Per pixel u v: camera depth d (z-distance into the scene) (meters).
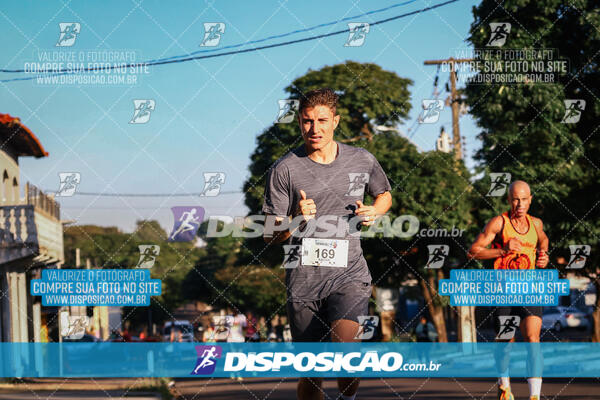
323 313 4.54
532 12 14.58
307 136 4.45
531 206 15.84
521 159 15.51
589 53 14.66
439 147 22.17
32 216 19.09
